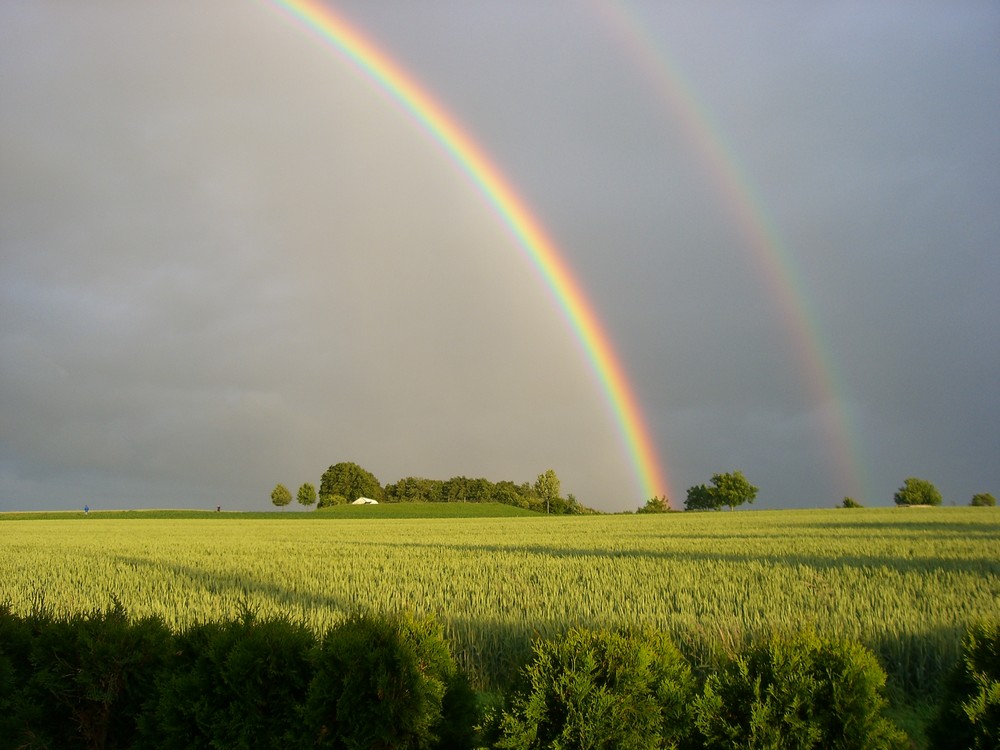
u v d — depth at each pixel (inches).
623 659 235.8
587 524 2502.5
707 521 2500.0
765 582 708.0
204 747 280.8
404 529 2316.7
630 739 223.6
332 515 4426.7
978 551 1080.8
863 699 219.0
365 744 259.6
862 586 676.7
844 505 5004.9
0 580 895.7
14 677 323.9
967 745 223.0
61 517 3966.5
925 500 5012.3
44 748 318.3
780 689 220.7
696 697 227.3
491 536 1784.0
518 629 468.1
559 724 229.6
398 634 279.3
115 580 864.9
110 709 320.8
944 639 423.5
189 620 550.9
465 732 285.7
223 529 2400.3
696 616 515.8
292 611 549.3
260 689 277.6
